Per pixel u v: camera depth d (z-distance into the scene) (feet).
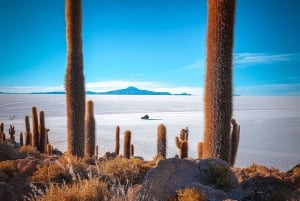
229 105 29.12
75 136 37.83
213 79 29.14
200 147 40.91
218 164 22.18
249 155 257.75
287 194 19.89
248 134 434.71
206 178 21.61
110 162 27.50
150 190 18.80
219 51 28.99
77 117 37.86
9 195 21.04
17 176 26.30
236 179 22.57
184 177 21.02
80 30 38.29
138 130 442.91
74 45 37.63
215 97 28.99
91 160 35.12
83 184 18.04
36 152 49.03
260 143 344.49
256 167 32.35
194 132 433.07
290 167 207.51
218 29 28.99
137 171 25.96
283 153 273.75
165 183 19.99
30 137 79.97
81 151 38.09
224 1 28.96
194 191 18.13
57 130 400.47
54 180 24.13
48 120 629.10
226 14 28.96
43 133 63.93
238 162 221.25
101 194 16.51
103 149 238.89
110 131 425.28
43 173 25.36
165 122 622.54
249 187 22.99
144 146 276.41
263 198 19.95
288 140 374.22
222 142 28.94
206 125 29.55
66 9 37.70
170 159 21.70
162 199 19.11
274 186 23.13
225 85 28.94
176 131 442.50
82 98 38.11
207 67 29.73
